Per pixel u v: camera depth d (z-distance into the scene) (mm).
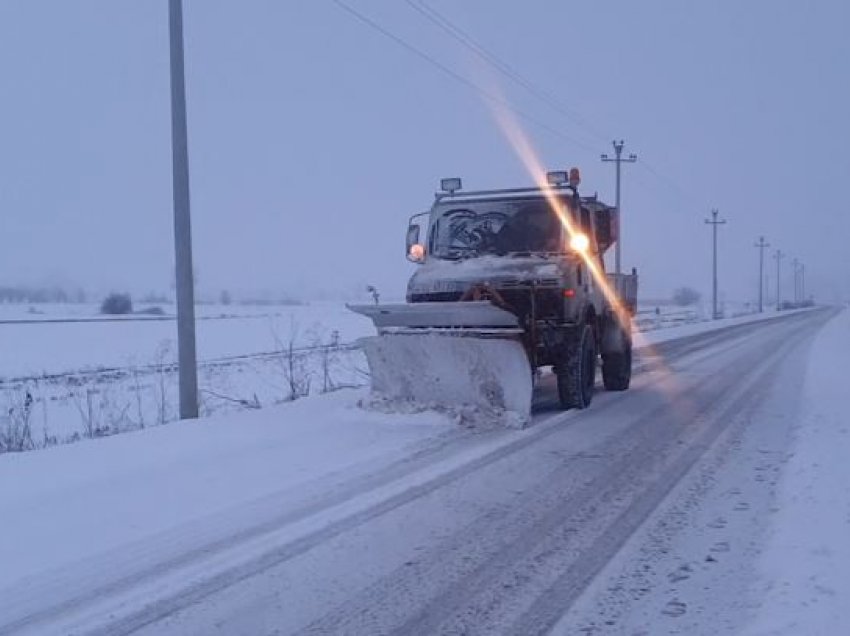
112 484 7660
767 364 20094
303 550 5914
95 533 6305
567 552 5855
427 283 11445
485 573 5473
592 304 12453
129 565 5637
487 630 4609
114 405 15617
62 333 41156
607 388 14672
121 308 77438
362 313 11195
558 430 10398
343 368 22406
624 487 7621
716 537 6082
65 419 15812
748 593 4965
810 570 5164
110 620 4789
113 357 29594
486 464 8523
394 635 4570
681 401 13133
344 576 5430
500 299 10867
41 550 5945
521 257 11508
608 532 6285
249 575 5449
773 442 9562
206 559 5738
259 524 6500
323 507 6957
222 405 15680
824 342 28469
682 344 29531
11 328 44562
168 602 5027
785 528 6102
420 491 7461
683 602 4906
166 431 10062
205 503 7070
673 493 7383
